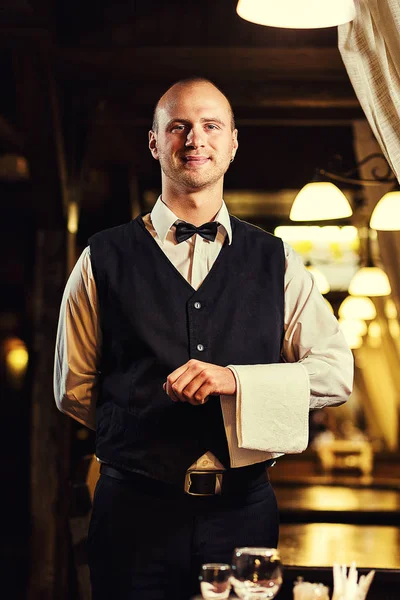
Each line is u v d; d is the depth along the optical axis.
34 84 5.39
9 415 11.67
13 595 8.55
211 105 2.31
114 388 2.33
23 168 9.46
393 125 2.58
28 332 11.14
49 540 6.12
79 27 5.42
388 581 3.29
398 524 5.79
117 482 2.29
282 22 2.43
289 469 13.70
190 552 2.24
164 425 2.26
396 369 10.70
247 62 5.58
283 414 2.23
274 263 2.43
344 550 3.85
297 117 6.59
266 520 2.31
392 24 2.54
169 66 5.62
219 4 5.42
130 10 5.43
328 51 5.43
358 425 16.11
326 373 2.36
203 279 2.39
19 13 4.99
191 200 2.38
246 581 1.73
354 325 11.76
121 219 8.27
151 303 2.33
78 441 7.43
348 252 10.38
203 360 2.30
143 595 2.23
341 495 6.90
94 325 2.40
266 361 2.35
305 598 1.84
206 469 2.26
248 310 2.36
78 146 6.10
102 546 2.28
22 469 11.05
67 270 6.17
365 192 6.32
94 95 5.88
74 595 6.11
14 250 10.96
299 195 5.64
